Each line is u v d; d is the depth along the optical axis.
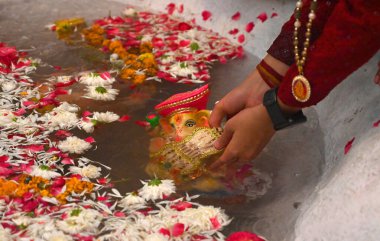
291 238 1.13
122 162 1.38
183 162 1.33
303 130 1.53
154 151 1.40
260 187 1.30
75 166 1.36
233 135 1.24
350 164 1.16
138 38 2.10
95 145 1.45
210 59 1.97
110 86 1.75
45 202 1.22
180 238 1.14
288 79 1.11
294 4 2.01
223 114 1.35
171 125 1.44
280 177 1.34
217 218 1.19
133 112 1.60
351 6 1.01
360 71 1.53
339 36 1.02
